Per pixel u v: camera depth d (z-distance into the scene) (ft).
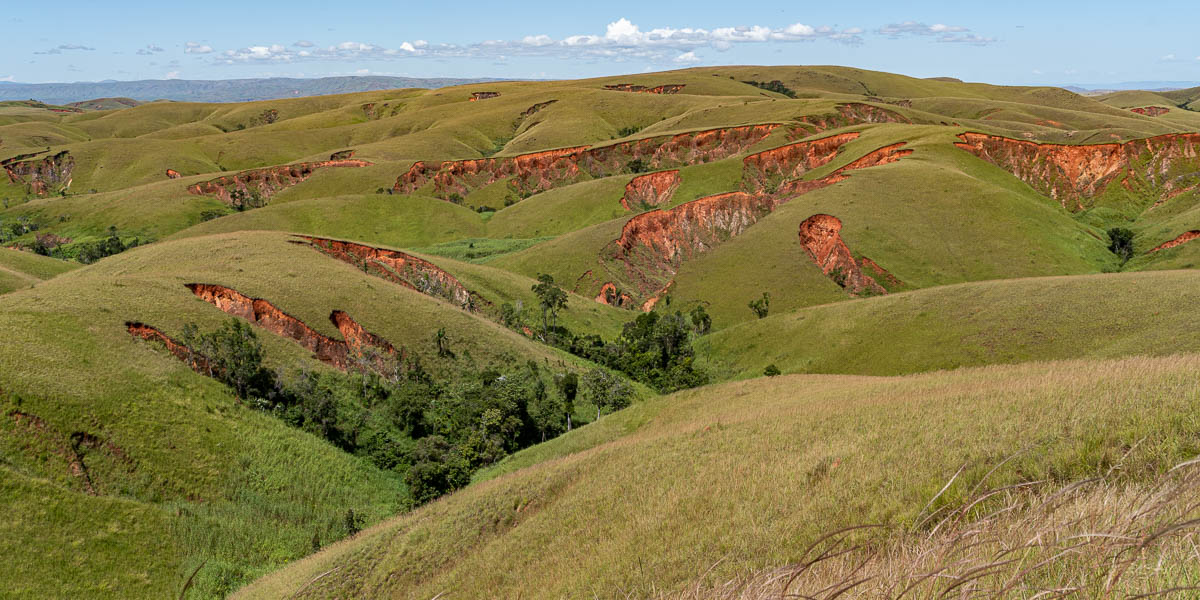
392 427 196.65
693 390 164.25
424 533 92.53
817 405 97.35
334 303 239.30
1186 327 170.60
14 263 364.99
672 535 55.72
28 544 111.86
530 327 329.11
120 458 139.03
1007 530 18.28
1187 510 15.49
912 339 236.63
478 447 183.21
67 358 154.40
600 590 49.67
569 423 210.59
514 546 73.82
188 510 136.36
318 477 162.30
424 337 240.53
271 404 181.78
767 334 291.17
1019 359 198.59
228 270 247.91
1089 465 35.76
